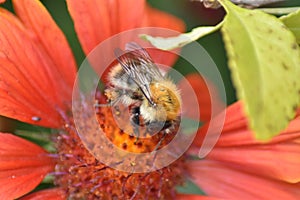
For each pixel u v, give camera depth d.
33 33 0.19
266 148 0.18
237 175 0.19
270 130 0.15
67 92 0.20
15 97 0.19
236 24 0.16
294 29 0.16
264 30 0.16
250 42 0.15
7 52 0.19
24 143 0.19
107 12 0.19
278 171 0.18
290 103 0.15
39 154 0.19
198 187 0.20
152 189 0.19
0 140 0.19
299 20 0.16
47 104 0.20
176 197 0.19
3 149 0.19
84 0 0.19
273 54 0.15
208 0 0.18
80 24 0.19
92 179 0.19
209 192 0.19
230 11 0.16
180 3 0.21
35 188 0.20
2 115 0.19
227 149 0.19
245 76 0.15
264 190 0.19
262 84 0.15
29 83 0.19
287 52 0.15
